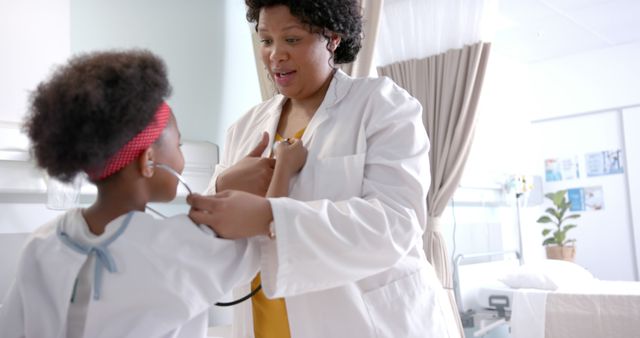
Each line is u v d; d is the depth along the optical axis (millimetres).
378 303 1043
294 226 812
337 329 1011
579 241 4801
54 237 787
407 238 930
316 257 833
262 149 1143
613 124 4652
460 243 3840
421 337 1069
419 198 994
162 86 763
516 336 3039
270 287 839
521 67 5027
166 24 2652
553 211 4652
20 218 2090
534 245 4891
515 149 4730
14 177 2008
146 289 752
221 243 807
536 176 4668
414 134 1040
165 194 818
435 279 1231
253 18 1141
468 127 2875
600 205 4703
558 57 4855
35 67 2098
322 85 1178
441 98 2945
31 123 720
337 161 1041
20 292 807
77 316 782
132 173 766
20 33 2072
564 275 3439
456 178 2902
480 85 2875
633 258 4520
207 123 2770
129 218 753
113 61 726
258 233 817
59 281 766
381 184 991
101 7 2418
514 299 3090
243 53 2992
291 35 1043
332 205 874
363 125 1072
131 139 731
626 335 2717
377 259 896
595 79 4691
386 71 3127
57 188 2020
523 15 3846
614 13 3834
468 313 3539
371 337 1009
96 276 746
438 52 2969
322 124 1119
